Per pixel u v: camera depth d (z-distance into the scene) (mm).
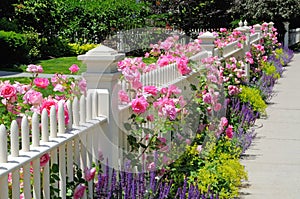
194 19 26328
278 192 5926
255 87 11820
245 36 13516
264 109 10336
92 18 22984
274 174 6609
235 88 8906
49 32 22266
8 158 3137
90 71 4383
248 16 28906
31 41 19641
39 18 21438
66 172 3971
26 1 21250
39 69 4969
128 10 23125
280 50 20812
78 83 4586
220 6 28156
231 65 9633
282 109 11266
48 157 3480
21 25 21172
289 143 8273
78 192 3869
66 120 3818
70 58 20203
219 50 9844
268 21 28844
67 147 3828
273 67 15391
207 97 6668
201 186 5332
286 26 29062
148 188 5020
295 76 17312
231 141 7184
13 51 17453
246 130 8492
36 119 3402
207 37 8711
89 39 23094
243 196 5773
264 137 8664
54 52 20906
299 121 10047
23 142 3281
